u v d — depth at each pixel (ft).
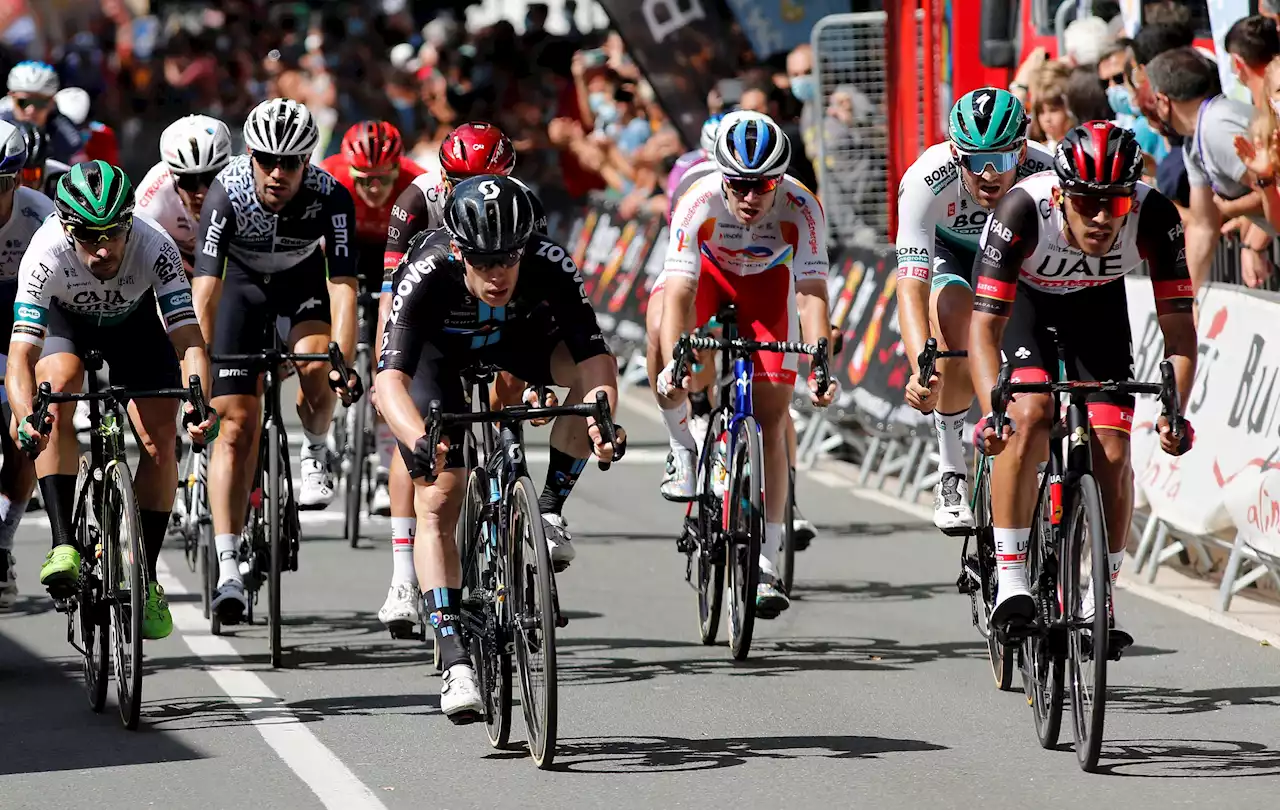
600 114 180.34
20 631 78.02
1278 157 81.30
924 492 114.52
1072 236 56.95
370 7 234.99
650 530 102.17
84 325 66.18
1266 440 77.20
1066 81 96.73
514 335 58.90
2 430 76.18
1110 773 54.39
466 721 56.59
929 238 72.90
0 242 72.90
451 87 196.03
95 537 64.13
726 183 70.33
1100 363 60.34
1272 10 87.66
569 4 208.54
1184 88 86.02
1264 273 90.43
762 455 70.85
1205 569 86.89
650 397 156.04
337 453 100.68
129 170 246.27
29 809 52.26
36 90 114.21
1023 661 60.49
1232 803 51.01
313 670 70.18
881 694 65.41
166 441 65.26
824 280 75.61
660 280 79.77
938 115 129.70
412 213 80.53
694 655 72.49
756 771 55.21
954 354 64.03
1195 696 64.28
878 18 136.56
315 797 53.01
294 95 215.31
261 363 73.10
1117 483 57.62
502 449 56.29
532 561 55.01
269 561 73.46
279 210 76.59
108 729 61.41
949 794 52.44
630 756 57.16
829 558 94.02
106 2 250.78
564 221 186.29
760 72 137.59
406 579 69.56
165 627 62.90
